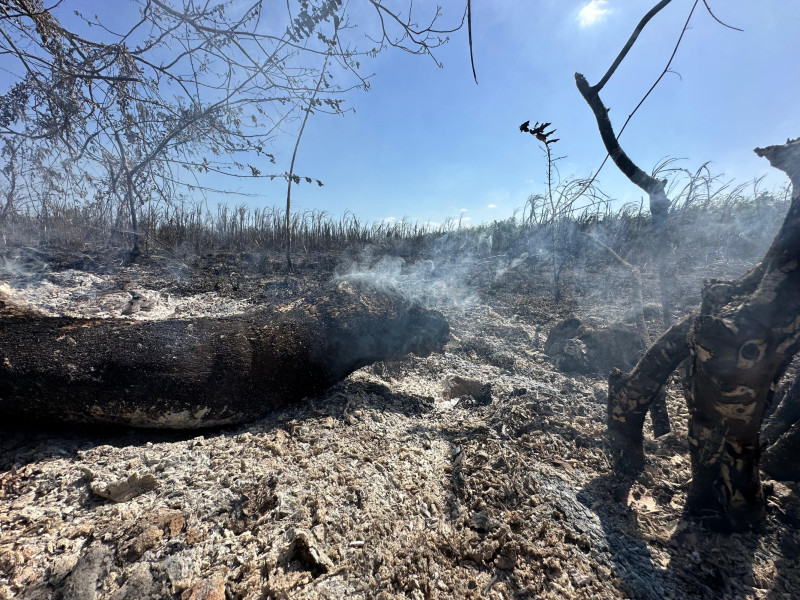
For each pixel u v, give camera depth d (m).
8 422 2.66
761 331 1.55
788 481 2.27
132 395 2.57
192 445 2.54
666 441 2.70
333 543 1.84
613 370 2.47
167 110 3.63
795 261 1.48
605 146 2.32
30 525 1.89
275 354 2.93
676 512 2.10
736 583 1.73
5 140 3.44
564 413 3.12
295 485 2.17
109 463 2.32
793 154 1.57
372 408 3.11
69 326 2.83
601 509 2.13
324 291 3.50
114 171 4.00
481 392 3.59
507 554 1.82
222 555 1.77
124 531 1.83
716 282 1.78
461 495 2.21
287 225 8.05
